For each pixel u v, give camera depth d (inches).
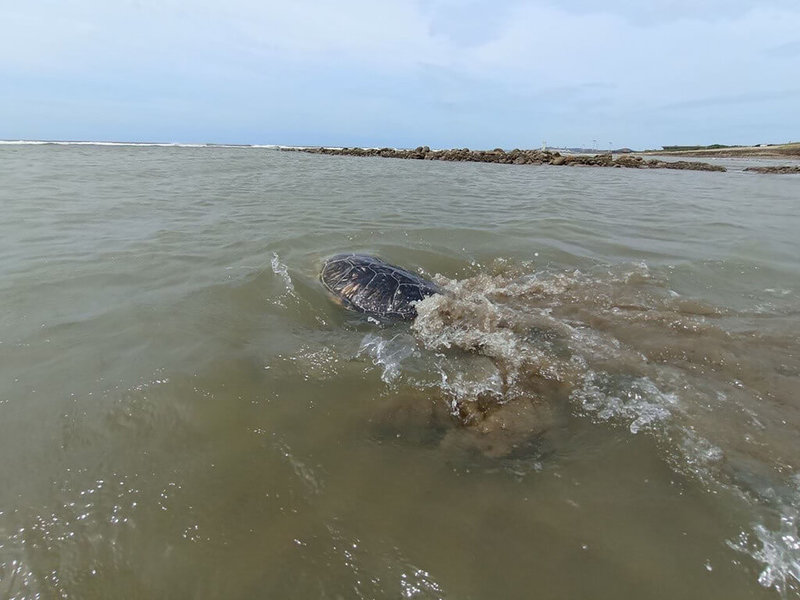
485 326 199.8
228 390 140.6
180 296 210.1
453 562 89.4
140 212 382.6
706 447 123.8
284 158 1289.4
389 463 116.6
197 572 85.4
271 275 243.0
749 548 93.1
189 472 108.3
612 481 111.9
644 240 351.9
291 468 111.8
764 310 221.0
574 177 885.8
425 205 480.4
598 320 207.5
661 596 83.8
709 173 1094.4
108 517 95.3
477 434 131.8
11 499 98.3
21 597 79.7
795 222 430.6
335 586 83.7
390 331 196.4
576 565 89.4
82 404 130.0
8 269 232.7
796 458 119.9
